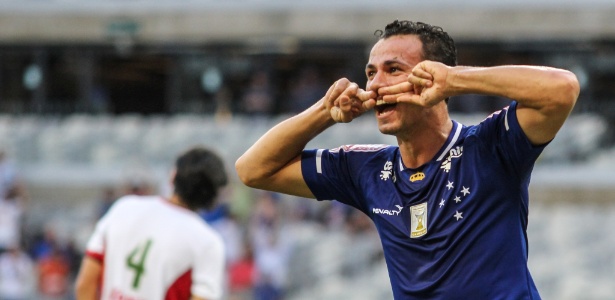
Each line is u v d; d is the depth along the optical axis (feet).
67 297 149.89
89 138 207.72
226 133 204.74
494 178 34.99
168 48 237.04
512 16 224.12
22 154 206.39
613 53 221.46
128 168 181.57
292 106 215.31
